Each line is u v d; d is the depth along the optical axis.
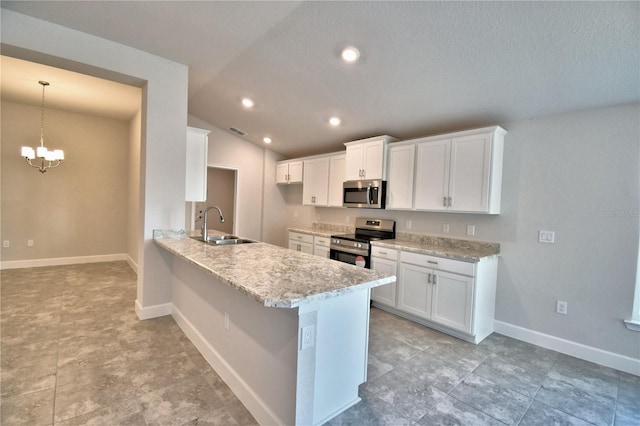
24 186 4.98
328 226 5.29
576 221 2.73
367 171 4.01
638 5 1.66
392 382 2.24
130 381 2.12
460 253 3.08
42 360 2.34
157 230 3.15
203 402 1.93
